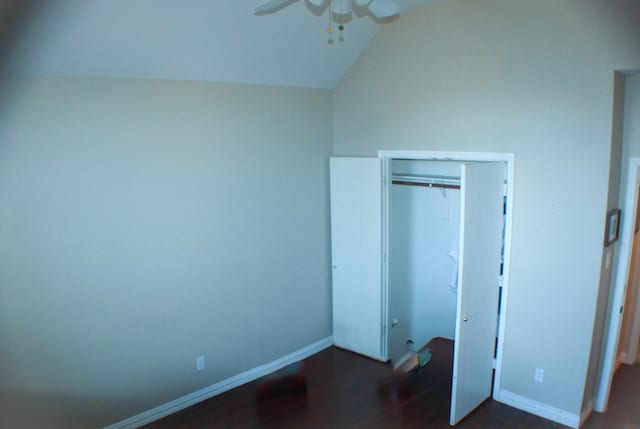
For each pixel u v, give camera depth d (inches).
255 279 159.9
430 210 184.2
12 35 92.4
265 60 140.8
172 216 135.9
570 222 124.3
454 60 140.6
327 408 145.5
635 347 168.4
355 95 170.9
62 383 121.3
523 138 129.4
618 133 120.3
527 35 123.9
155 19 104.7
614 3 102.8
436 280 187.5
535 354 136.3
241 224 153.1
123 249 127.3
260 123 153.8
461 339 127.2
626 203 127.7
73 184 116.5
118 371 131.0
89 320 123.7
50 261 115.3
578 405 130.3
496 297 140.8
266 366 168.1
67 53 104.3
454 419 133.5
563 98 120.6
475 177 122.2
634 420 135.1
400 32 152.4
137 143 126.0
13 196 108.0
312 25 133.7
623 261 131.0
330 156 180.9
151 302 135.0
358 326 179.6
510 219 135.5
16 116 106.2
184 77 131.4
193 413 143.6
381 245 167.0
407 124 156.7
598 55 112.9
